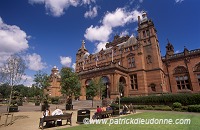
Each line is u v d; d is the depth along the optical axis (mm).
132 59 39750
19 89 59062
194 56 33844
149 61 36875
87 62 55125
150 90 34812
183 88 34375
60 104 40750
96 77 37844
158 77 34062
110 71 34844
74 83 24984
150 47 37562
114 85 33031
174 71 36750
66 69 25375
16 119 14281
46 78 24688
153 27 38406
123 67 37906
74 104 34562
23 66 16062
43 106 22406
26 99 57312
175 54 37688
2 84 15797
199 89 31469
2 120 13656
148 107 25078
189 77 33688
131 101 28703
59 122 11203
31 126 10727
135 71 37562
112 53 44688
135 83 37250
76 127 10016
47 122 10812
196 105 19641
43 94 24516
